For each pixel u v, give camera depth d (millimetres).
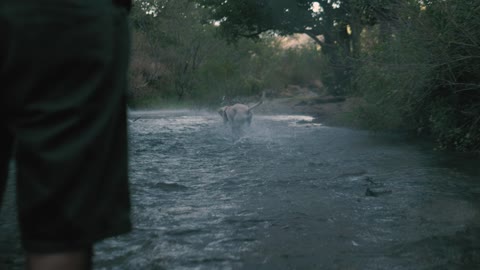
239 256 2553
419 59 7340
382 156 6645
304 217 3375
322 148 7754
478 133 6996
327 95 26609
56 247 885
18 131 893
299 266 2393
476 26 6578
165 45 29547
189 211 3592
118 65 987
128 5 1144
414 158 6375
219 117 18188
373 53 8992
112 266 2389
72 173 887
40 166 871
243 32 26453
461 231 2959
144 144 8766
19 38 866
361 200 3916
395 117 9281
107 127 948
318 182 4777
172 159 6730
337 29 16688
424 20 7348
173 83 27797
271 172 5469
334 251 2619
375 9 9461
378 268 2354
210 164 6219
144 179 5035
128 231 1016
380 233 2957
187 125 14000
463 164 5770
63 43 893
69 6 910
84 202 908
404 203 3777
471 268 2338
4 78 875
